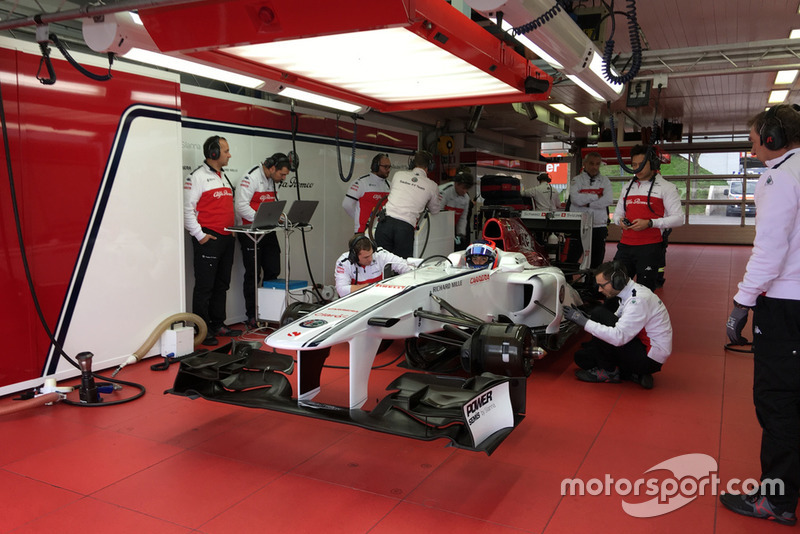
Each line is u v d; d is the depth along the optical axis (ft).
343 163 25.70
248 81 13.70
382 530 8.07
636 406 13.06
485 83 14.51
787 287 7.82
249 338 18.53
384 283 12.44
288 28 9.55
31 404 12.40
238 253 20.30
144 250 15.70
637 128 58.08
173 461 10.13
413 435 8.82
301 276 23.53
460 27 11.29
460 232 28.17
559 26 11.45
